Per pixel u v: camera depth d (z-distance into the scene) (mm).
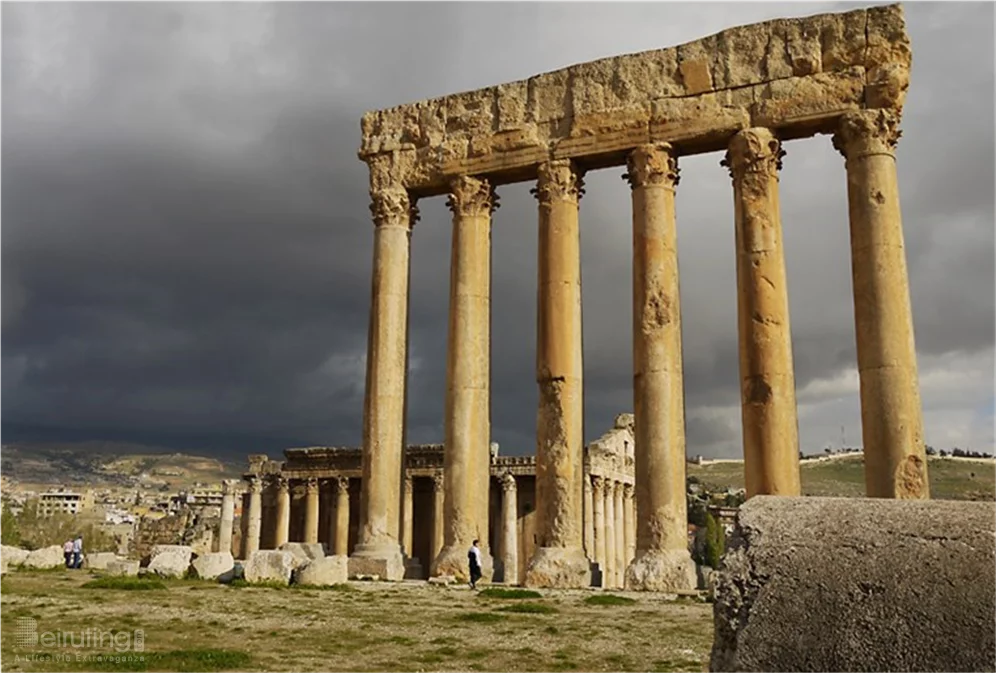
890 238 27156
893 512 4938
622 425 63656
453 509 31078
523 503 60500
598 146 31312
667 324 29125
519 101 33125
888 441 25891
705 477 193875
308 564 28828
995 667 3898
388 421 32750
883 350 26438
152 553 37406
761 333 27844
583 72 32156
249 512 67438
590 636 17922
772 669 4273
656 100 30812
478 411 31812
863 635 4211
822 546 4727
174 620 20172
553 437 29750
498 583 31156
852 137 28234
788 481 26766
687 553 27656
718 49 30375
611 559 58219
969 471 160750
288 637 17703
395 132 35219
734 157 29406
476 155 33312
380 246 34250
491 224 33875
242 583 28750
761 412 27328
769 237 28469
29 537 110938
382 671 14172
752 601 4617
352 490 65812
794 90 29062
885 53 28359
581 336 30953
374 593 26234
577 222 31781
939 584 4293
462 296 32500
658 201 30031
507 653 15883
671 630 18781
